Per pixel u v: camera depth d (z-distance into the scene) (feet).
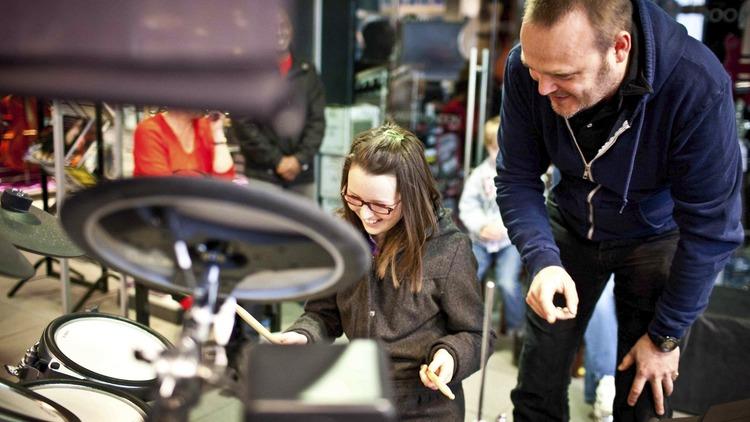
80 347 4.19
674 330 4.50
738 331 6.77
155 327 7.71
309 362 1.99
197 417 4.64
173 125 6.28
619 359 5.24
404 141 4.11
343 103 9.92
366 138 4.11
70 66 2.13
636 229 4.81
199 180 1.80
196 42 2.08
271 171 8.39
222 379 2.08
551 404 5.40
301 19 8.29
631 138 4.14
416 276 4.16
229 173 6.76
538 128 4.65
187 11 2.07
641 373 4.68
